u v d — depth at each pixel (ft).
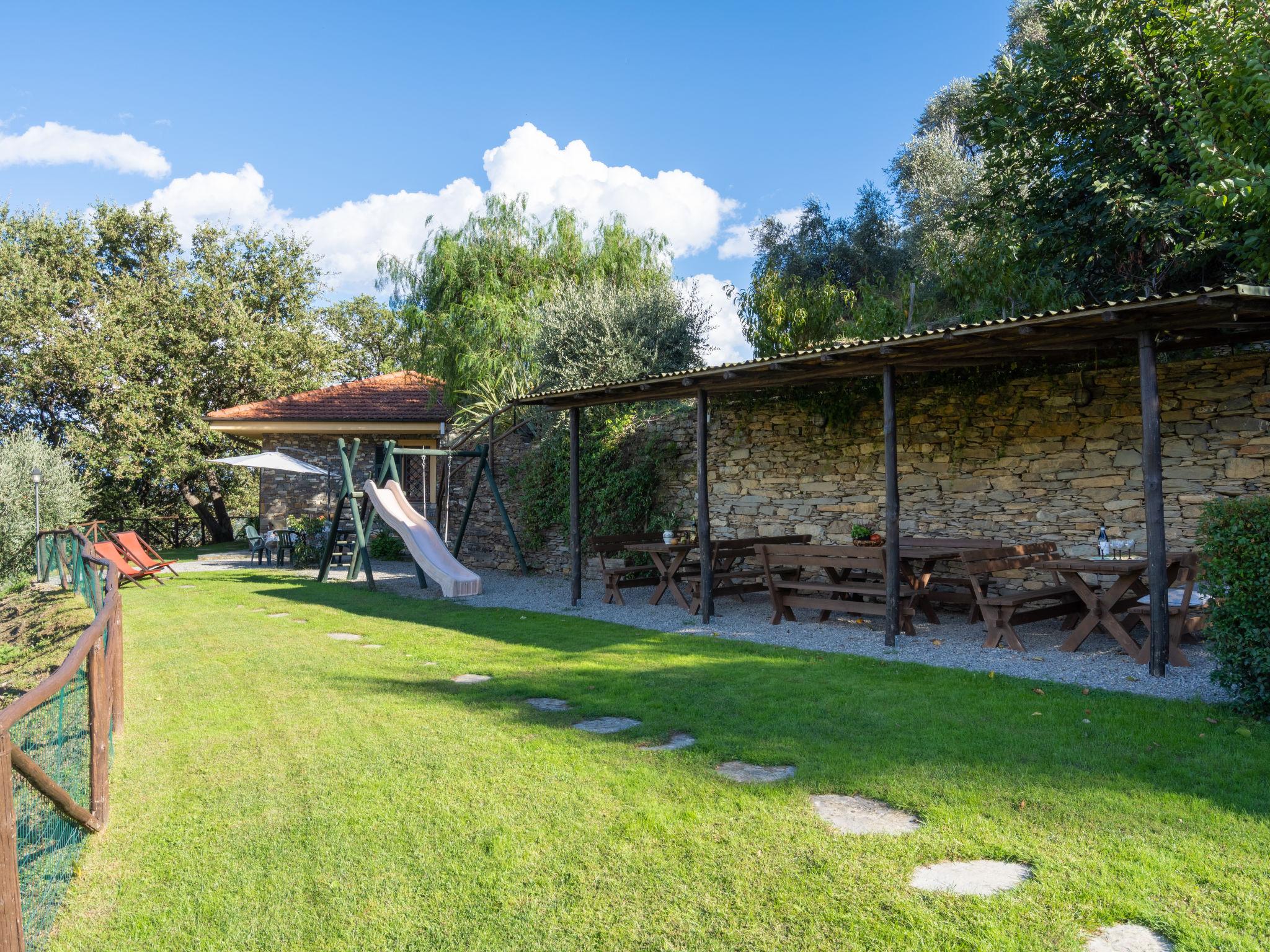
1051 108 38.50
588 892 9.85
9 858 7.94
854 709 17.11
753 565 39.19
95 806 12.12
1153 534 19.61
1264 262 27.40
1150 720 15.62
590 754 14.78
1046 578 29.71
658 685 19.81
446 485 54.65
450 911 9.56
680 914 9.29
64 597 44.70
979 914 8.94
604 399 34.04
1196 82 30.04
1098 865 9.91
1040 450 30.32
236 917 9.61
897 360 25.25
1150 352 19.88
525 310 64.08
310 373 98.43
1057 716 16.01
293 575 52.34
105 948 9.04
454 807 12.51
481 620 31.89
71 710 18.92
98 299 90.17
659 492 43.86
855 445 35.96
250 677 22.43
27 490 62.39
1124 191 35.65
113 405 84.28
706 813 11.97
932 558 27.20
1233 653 15.78
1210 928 8.49
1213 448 26.30
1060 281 37.93
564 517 47.62
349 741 16.05
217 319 90.33
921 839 10.81
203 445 91.04
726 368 27.53
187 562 65.26
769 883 9.84
